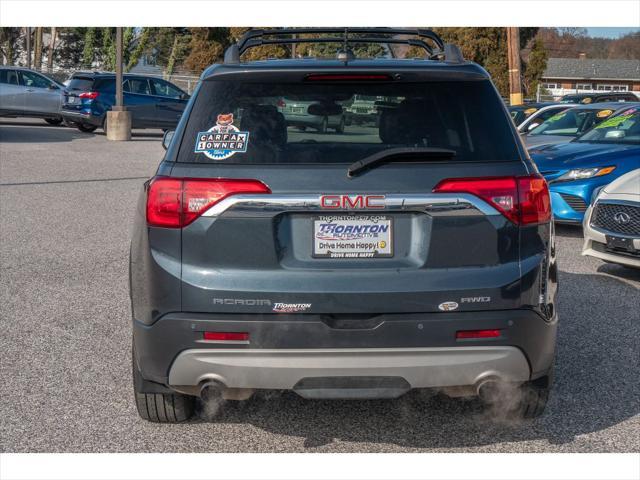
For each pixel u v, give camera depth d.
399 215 3.34
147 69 56.56
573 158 9.52
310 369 3.31
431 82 3.55
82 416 4.15
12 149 19.94
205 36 54.56
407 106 3.49
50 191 13.04
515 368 3.42
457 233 3.33
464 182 3.33
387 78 3.52
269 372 3.33
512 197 3.37
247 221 3.30
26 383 4.62
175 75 53.62
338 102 3.46
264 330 3.29
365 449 3.77
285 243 3.33
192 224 3.33
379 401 4.35
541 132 12.94
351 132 3.42
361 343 3.30
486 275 3.34
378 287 3.29
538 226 3.43
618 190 7.22
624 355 5.16
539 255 3.42
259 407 4.27
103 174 15.59
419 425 4.04
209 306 3.31
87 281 7.18
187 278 3.33
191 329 3.32
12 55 59.72
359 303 3.29
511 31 23.70
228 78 3.54
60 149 20.56
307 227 3.33
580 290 6.97
